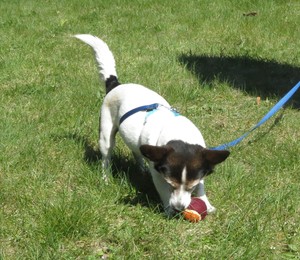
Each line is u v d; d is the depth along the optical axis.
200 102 2.83
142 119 1.89
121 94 2.01
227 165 2.11
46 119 2.61
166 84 2.98
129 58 3.42
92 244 1.76
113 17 4.45
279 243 1.74
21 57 3.51
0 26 4.40
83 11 4.79
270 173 2.10
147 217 1.84
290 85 3.01
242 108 2.74
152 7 4.67
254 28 3.87
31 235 1.76
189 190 1.70
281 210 1.88
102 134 2.08
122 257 1.68
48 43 3.86
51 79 3.15
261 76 3.14
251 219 1.83
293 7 4.42
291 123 2.52
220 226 1.81
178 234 1.77
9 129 2.46
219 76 3.11
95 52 2.25
